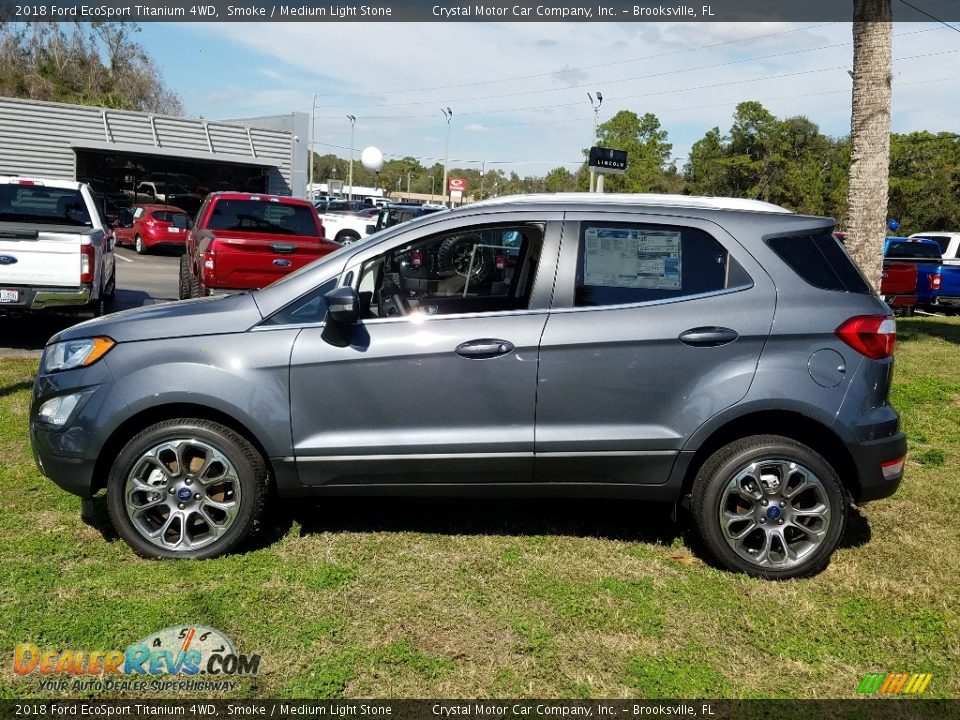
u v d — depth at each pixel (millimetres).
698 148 70688
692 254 4277
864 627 3768
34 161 31188
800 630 3732
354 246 4434
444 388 4219
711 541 4242
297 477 4285
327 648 3486
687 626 3746
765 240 4273
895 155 62750
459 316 4262
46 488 5195
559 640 3600
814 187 62812
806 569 4211
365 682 3262
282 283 4418
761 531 4289
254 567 4191
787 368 4129
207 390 4164
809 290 4211
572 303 4254
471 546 4551
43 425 4301
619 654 3504
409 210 17406
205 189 35000
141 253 25906
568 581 4148
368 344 4223
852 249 10094
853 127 9992
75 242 9461
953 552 4605
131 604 3779
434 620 3738
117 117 32656
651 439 4195
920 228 59562
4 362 8852
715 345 4152
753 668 3430
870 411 4168
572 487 4309
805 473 4164
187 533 4273
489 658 3445
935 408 7887
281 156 36500
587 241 4309
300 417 4227
